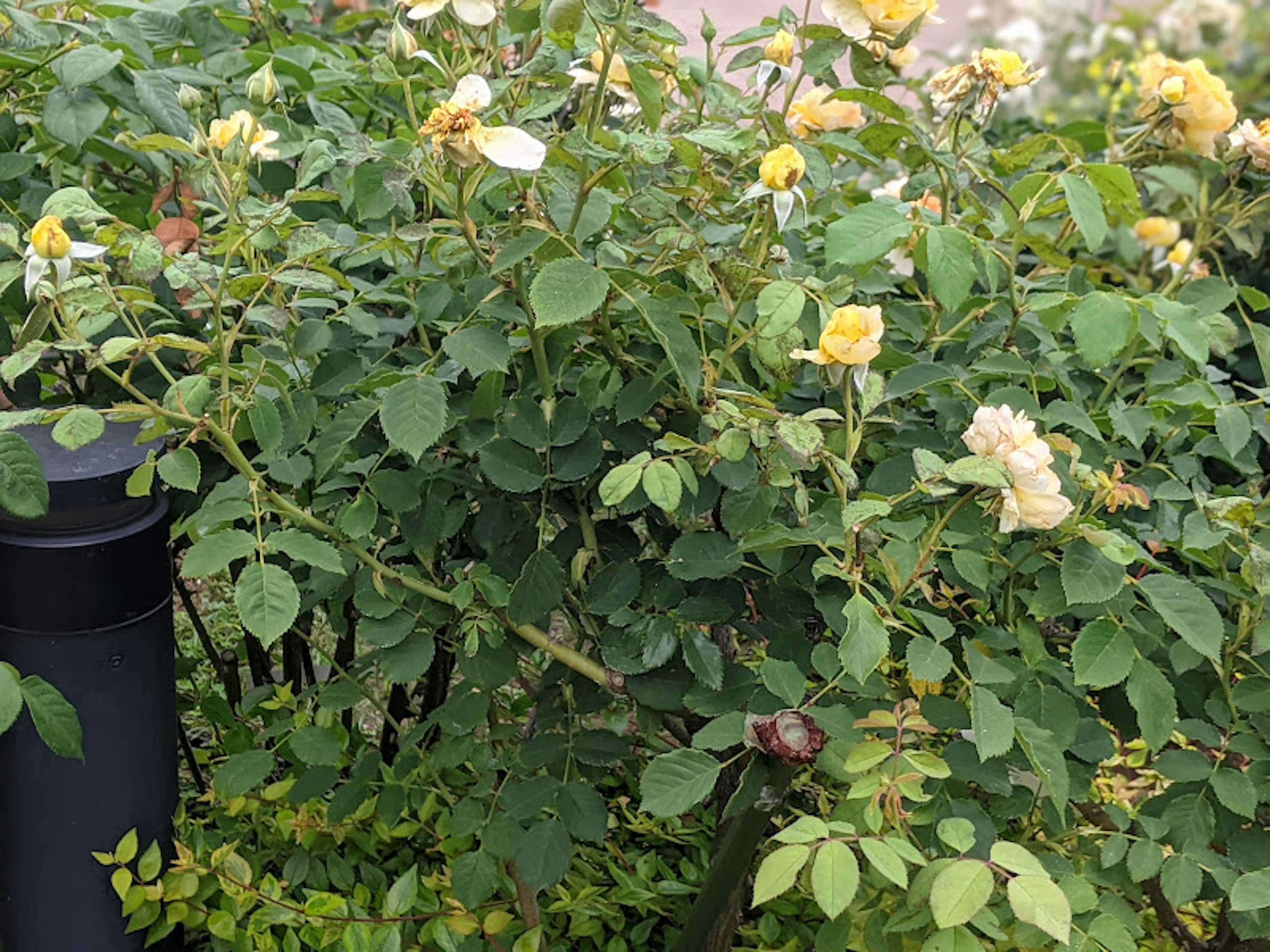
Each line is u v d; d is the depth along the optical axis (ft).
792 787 5.88
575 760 5.40
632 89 5.37
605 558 5.47
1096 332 5.12
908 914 4.55
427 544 5.25
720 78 6.19
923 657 4.32
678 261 5.08
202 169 4.99
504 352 4.63
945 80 5.73
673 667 5.19
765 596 5.29
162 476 4.53
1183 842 5.09
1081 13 13.73
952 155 5.69
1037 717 4.93
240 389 4.98
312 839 6.32
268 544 4.58
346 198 6.08
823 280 6.03
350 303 5.48
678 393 5.29
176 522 6.07
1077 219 5.16
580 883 6.84
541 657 6.64
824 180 5.52
